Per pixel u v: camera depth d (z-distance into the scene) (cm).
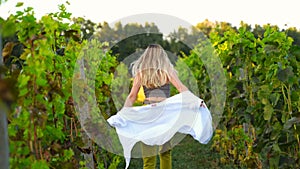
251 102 627
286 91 562
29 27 407
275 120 548
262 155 713
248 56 641
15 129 392
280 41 621
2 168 273
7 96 219
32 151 385
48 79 437
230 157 748
